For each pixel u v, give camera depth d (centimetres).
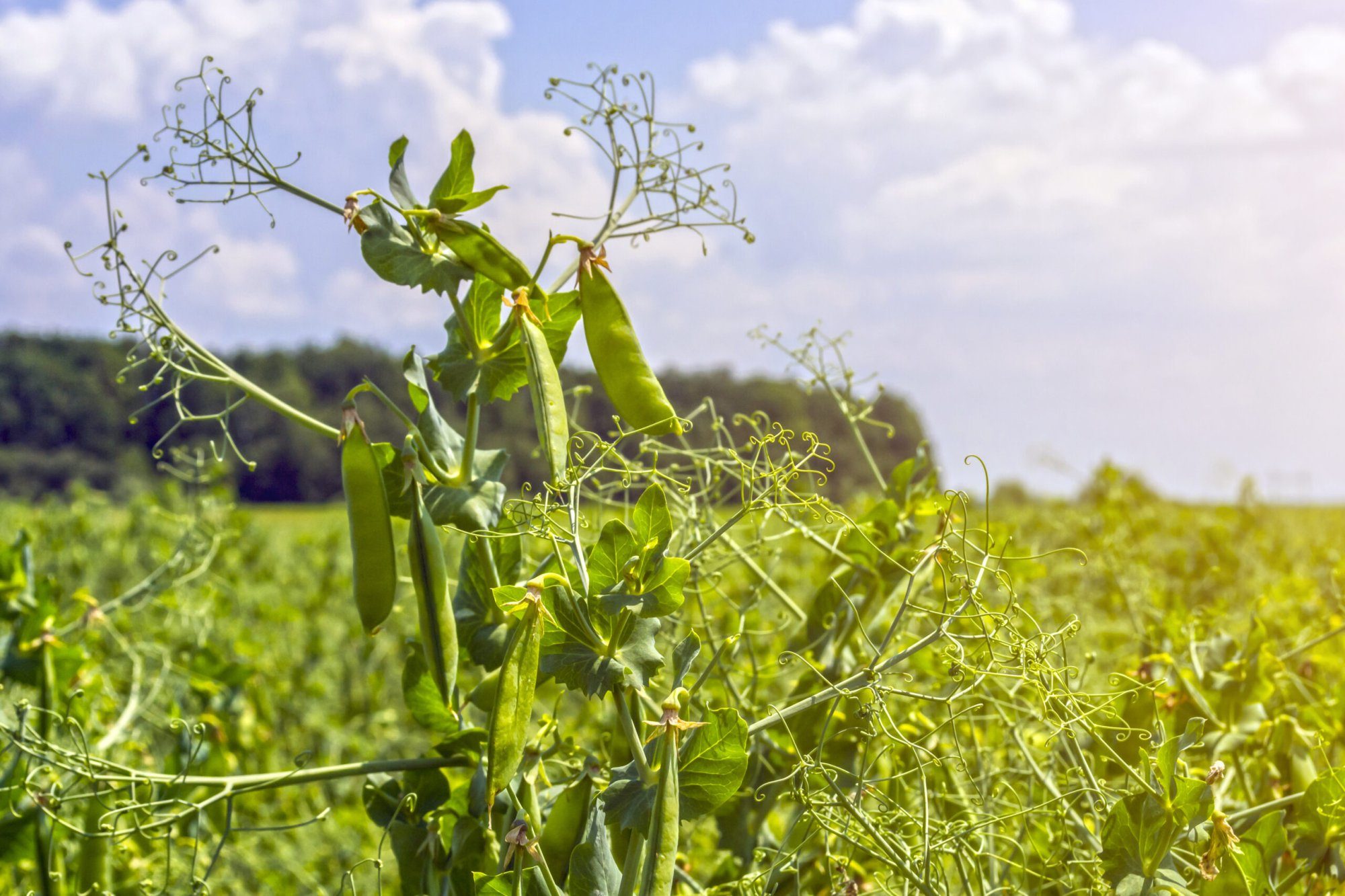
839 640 278
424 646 207
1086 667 225
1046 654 210
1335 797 200
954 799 264
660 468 342
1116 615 456
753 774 258
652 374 205
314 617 798
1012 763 297
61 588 360
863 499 512
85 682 327
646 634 183
